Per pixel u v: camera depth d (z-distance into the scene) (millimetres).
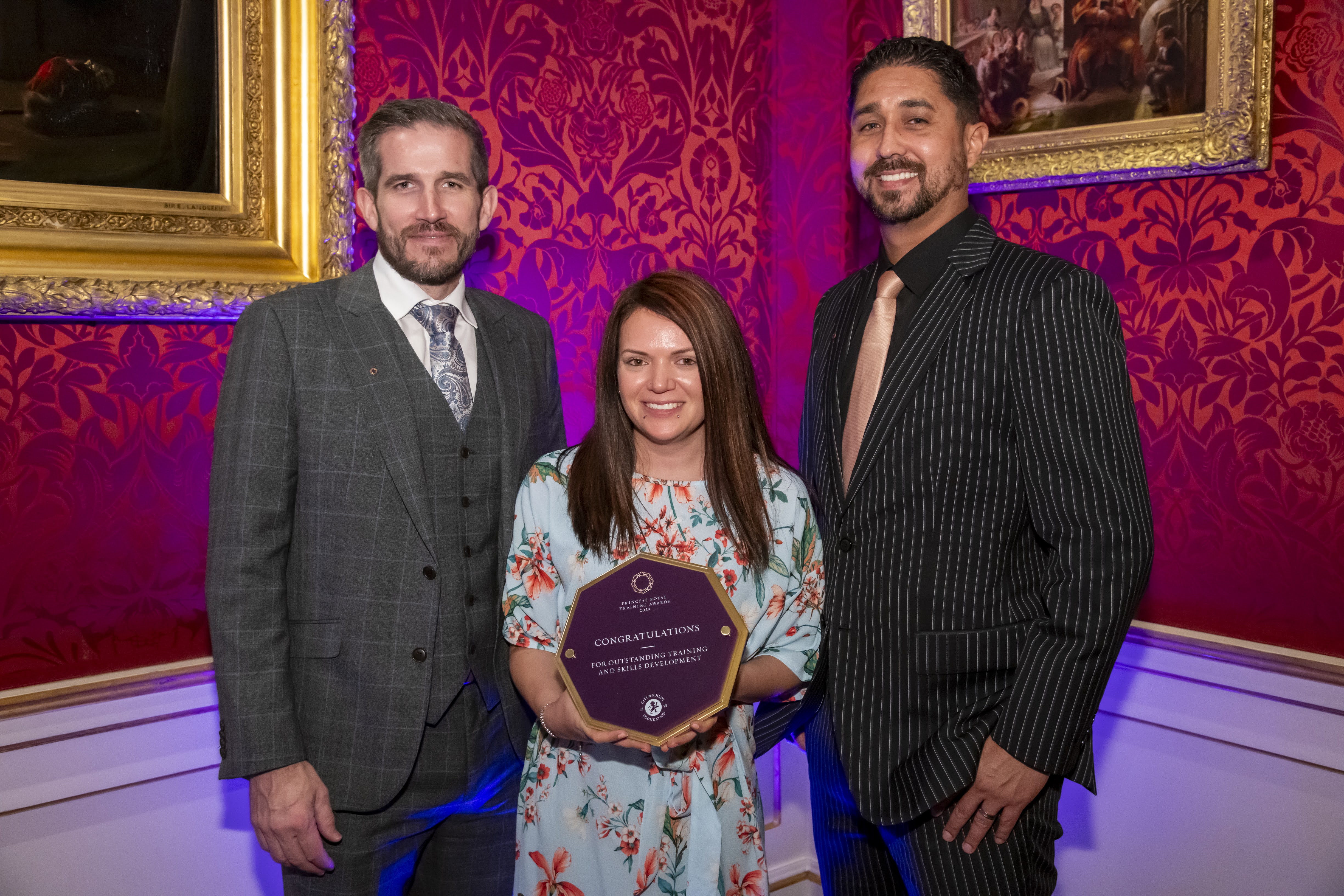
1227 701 1883
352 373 1519
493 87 2113
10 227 1591
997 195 2195
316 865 1469
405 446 1509
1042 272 1470
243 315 1545
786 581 1468
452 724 1574
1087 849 2160
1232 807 1910
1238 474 1860
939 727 1467
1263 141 1760
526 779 1453
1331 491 1736
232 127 1774
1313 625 1778
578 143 2250
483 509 1603
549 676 1420
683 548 1422
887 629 1502
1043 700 1353
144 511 1782
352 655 1499
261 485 1452
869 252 2449
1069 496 1369
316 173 1845
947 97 1553
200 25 1734
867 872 1717
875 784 1496
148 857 1827
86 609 1739
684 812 1357
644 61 2340
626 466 1431
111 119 1669
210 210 1768
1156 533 1995
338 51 1818
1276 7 1753
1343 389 1709
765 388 2645
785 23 2562
